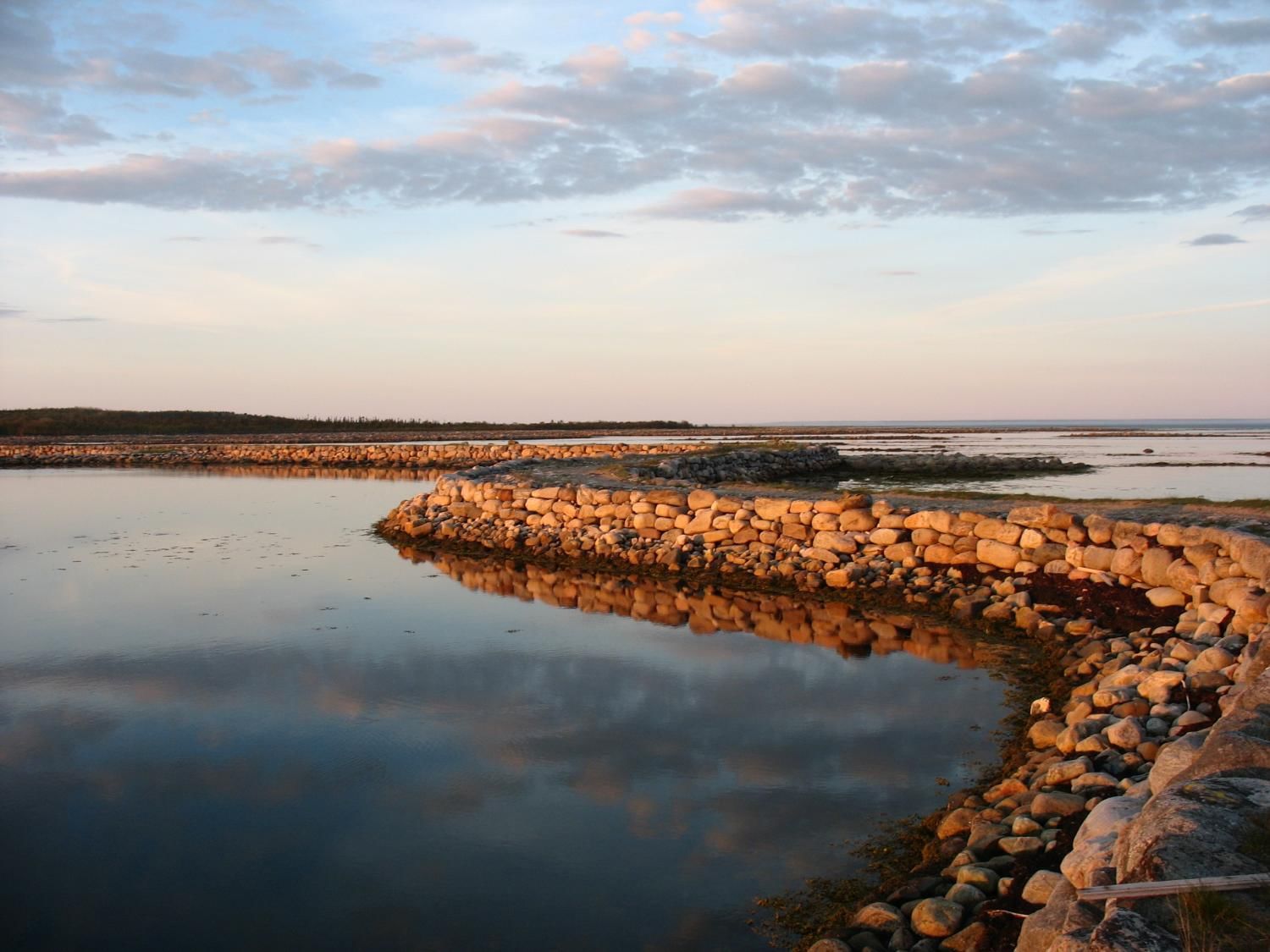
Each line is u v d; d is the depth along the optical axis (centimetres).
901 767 753
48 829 673
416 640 1156
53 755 802
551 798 712
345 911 569
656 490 1794
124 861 631
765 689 959
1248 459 4728
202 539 1981
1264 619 839
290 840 655
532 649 1113
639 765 770
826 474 3831
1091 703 782
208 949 534
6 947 538
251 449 4938
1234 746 428
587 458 3234
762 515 1600
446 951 528
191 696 945
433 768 770
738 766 763
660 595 1417
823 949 488
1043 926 390
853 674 1003
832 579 1398
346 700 933
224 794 726
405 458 4456
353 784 741
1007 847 548
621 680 991
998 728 831
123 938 545
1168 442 7481
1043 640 1092
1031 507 1320
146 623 1240
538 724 864
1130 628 1066
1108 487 2952
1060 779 631
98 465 4425
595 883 594
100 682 989
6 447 5378
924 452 5438
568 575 1581
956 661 1045
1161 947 286
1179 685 744
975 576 1314
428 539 1930
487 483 2027
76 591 1444
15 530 2122
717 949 521
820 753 786
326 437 7819
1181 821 352
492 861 624
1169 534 1123
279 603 1360
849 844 629
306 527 2170
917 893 538
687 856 622
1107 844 433
